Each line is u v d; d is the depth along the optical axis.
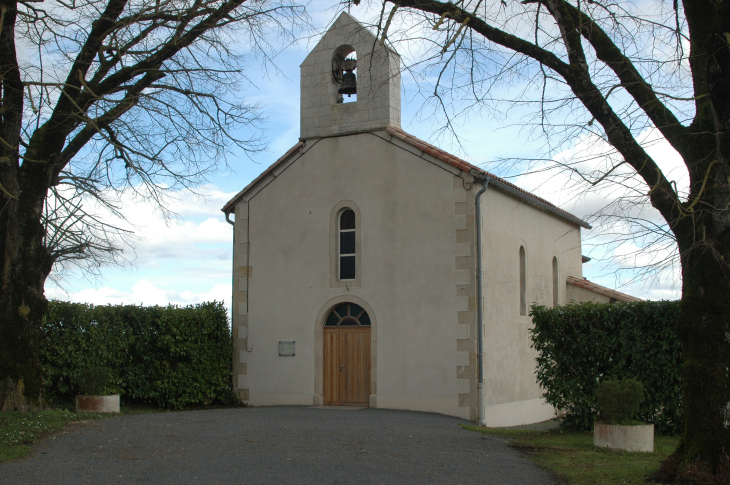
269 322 18.44
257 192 19.09
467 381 15.95
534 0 10.25
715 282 8.22
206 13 13.30
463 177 16.56
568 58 9.67
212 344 18.25
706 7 8.66
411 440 11.20
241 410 15.98
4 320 13.00
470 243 16.33
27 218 13.38
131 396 17.25
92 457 9.40
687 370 8.32
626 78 9.23
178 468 8.84
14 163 13.00
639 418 13.38
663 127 8.74
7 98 12.83
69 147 14.02
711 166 7.91
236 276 19.06
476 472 8.93
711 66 7.89
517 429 14.54
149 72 13.70
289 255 18.42
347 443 10.64
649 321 13.42
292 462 9.20
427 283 16.66
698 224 8.33
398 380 16.67
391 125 17.64
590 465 9.48
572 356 13.94
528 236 20.08
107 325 16.67
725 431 7.97
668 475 8.30
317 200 18.25
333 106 18.30
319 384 17.59
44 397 14.62
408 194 17.14
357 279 17.47
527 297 19.55
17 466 8.78
